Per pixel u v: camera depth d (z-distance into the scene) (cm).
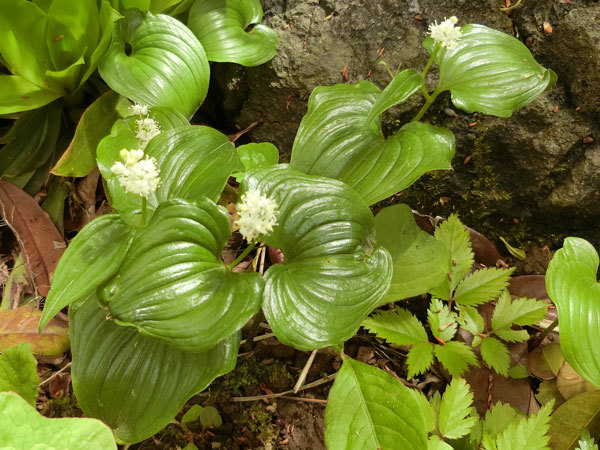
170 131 21
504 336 24
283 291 18
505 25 28
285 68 29
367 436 20
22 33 25
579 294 21
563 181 28
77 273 18
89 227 19
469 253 25
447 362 23
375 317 24
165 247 17
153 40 27
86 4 25
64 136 30
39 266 26
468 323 24
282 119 31
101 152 21
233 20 30
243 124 32
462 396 21
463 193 30
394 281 24
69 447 17
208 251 18
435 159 22
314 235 20
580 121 27
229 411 24
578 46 26
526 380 24
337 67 29
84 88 30
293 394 25
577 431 22
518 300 24
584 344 20
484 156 29
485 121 28
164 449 23
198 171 20
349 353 26
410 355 23
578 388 23
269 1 30
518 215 30
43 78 27
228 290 17
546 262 29
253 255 28
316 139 24
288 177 20
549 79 24
